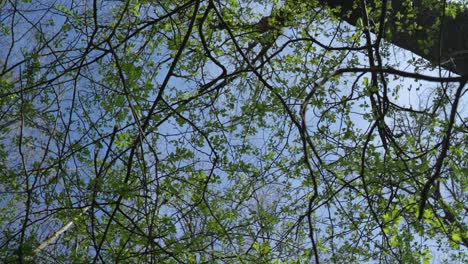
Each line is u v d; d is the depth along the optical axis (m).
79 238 5.15
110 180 5.01
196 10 4.07
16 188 4.86
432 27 5.55
